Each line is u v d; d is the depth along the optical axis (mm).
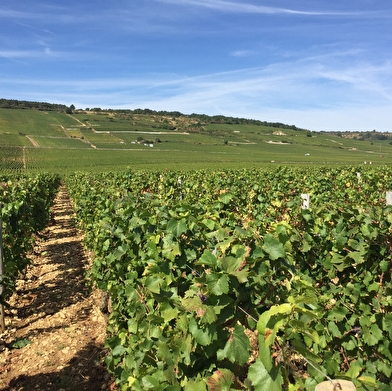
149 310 3154
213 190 10078
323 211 4926
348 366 3393
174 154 84938
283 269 2576
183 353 2285
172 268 3010
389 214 3477
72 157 73750
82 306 6004
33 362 4371
